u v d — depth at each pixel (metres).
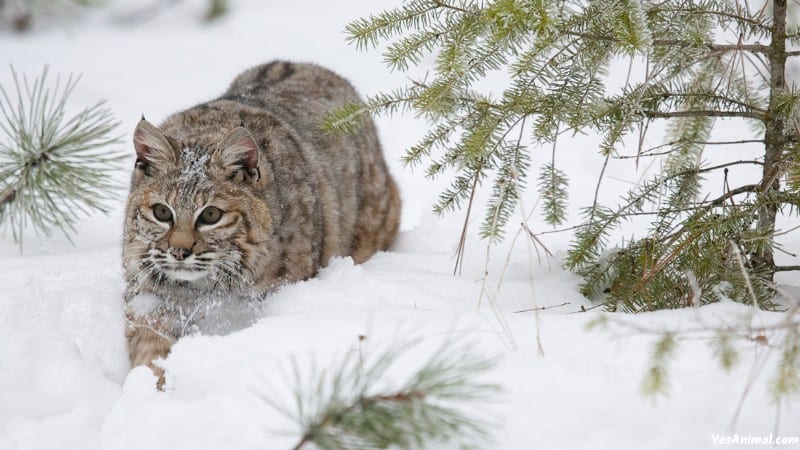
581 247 10.23
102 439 7.58
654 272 9.20
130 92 20.59
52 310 9.84
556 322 8.01
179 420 7.02
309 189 11.48
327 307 9.66
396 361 7.13
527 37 9.64
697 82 9.94
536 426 6.31
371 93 20.20
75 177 10.41
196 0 27.39
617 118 9.45
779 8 9.64
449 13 9.57
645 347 7.17
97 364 9.39
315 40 24.48
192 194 10.02
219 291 10.37
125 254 10.34
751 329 6.74
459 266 11.77
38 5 10.92
